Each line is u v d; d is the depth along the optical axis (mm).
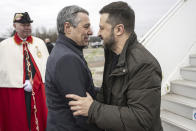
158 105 1119
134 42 1228
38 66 2734
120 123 1065
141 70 1091
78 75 1121
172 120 2324
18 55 2658
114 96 1212
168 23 2824
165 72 2830
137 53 1150
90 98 1156
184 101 2406
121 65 1153
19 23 2580
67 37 1250
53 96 1231
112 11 1188
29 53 2732
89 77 1236
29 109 2727
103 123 1078
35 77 2699
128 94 1128
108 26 1204
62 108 1222
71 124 1223
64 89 1112
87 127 1168
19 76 2631
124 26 1195
